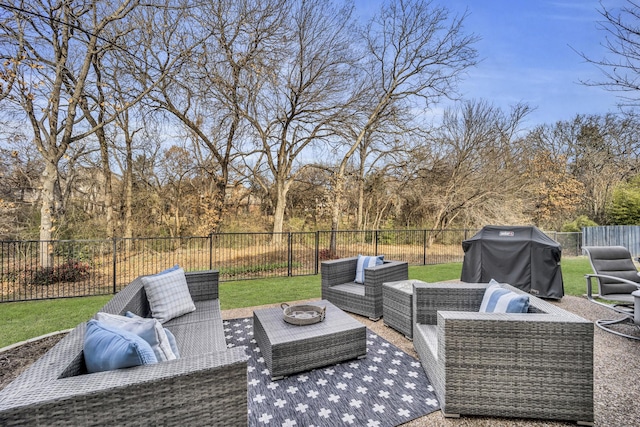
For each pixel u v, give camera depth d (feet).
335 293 15.08
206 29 27.76
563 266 28.50
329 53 31.94
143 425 4.30
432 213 47.21
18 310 15.29
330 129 36.73
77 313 14.78
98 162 42.42
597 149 53.52
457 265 28.91
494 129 45.62
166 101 32.37
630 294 13.43
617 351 10.50
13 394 3.86
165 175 47.34
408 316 11.38
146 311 9.91
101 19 25.75
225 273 24.49
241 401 4.98
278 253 31.27
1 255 22.34
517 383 6.87
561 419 6.77
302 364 8.89
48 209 23.35
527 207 45.80
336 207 38.34
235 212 50.80
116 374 4.45
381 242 38.86
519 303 7.85
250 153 39.19
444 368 7.10
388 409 7.37
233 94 30.27
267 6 28.12
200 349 7.63
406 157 43.14
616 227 39.63
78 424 3.93
